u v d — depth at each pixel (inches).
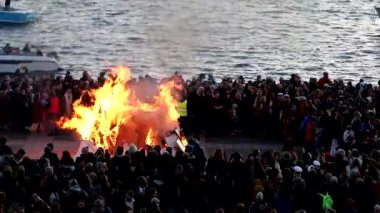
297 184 1565.0
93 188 1531.7
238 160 1679.4
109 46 4798.2
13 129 2279.8
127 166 1632.6
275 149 2198.6
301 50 4862.2
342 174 1601.9
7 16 5295.3
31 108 2244.1
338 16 6028.5
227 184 1617.9
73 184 1512.1
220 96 2262.6
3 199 1466.5
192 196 1571.1
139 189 1533.0
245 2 6397.6
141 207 1491.1
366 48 4972.9
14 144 2183.8
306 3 6461.6
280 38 5201.8
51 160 1692.9
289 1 6510.8
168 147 1829.5
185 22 5565.9
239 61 4542.3
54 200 1517.0
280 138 2265.0
